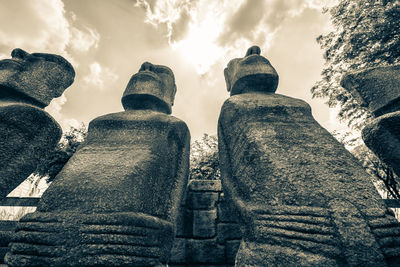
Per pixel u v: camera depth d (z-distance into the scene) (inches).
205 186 119.8
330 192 56.7
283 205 57.3
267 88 116.1
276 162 65.6
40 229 52.6
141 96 107.6
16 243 51.8
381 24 181.6
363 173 61.7
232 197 76.6
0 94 82.4
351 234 49.1
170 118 92.8
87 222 54.0
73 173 67.1
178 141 90.6
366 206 54.4
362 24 195.9
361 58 201.8
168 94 121.9
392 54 185.8
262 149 70.5
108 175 65.5
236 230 109.7
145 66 124.0
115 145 79.4
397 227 51.2
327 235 49.3
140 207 61.9
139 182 65.6
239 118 89.0
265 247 52.9
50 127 84.2
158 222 61.0
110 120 89.7
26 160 77.4
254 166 69.6
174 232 72.3
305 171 62.1
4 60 86.4
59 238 51.4
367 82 82.1
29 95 86.4
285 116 84.4
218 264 102.9
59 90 99.3
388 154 71.8
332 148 69.4
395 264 46.9
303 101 98.1
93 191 61.2
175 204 77.1
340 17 215.9
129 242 51.5
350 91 88.8
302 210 54.2
